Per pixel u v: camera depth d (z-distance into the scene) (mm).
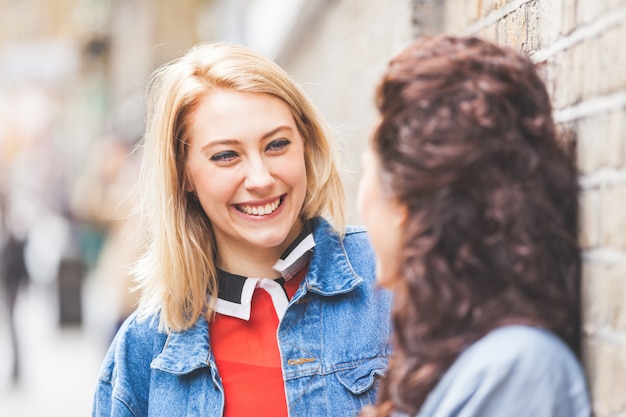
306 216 2057
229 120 1856
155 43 15852
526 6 1879
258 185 1853
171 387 1963
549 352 1248
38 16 33844
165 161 1947
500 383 1227
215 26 14102
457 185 1262
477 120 1260
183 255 1957
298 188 1926
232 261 2002
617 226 1285
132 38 18797
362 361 1974
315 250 2020
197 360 1926
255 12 10930
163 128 1940
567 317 1363
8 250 8219
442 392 1278
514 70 1317
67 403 7355
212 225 2025
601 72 1349
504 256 1262
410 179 1277
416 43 1386
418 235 1282
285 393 1921
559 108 1549
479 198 1261
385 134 1334
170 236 1957
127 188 7008
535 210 1288
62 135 28672
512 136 1280
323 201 2068
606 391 1320
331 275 2002
